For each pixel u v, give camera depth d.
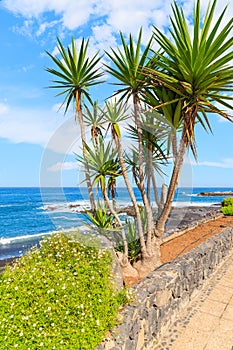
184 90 4.27
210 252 5.81
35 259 3.47
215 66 3.97
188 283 4.53
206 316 4.08
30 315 2.36
